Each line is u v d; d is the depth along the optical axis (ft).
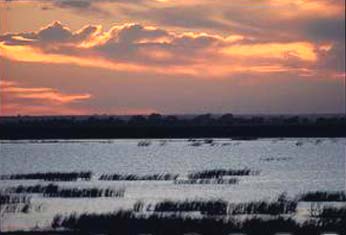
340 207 307.37
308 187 423.64
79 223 266.57
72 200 343.46
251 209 299.79
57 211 309.22
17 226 269.44
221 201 334.03
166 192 388.78
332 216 281.54
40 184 431.43
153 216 277.23
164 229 251.60
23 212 304.91
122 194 369.09
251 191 396.16
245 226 255.09
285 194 370.53
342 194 356.18
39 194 363.97
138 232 248.93
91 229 256.73
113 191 377.71
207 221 263.70
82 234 249.75
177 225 256.93
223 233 246.47
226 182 451.12
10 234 249.96
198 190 401.70
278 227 254.47
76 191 374.02
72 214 290.76
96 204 331.36
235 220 269.44
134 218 273.13
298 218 278.46
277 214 290.35
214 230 249.55
